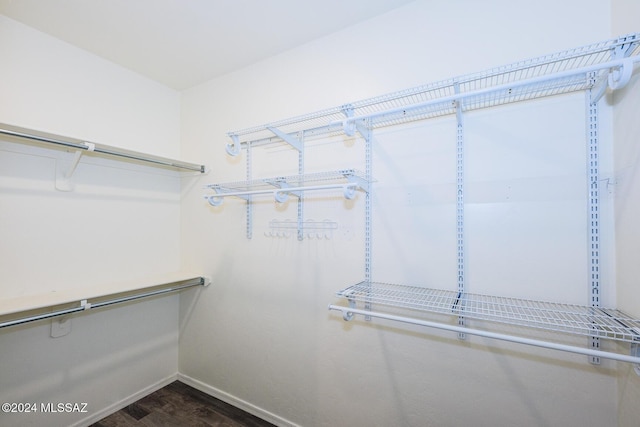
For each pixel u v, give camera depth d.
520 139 1.12
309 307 1.62
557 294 1.06
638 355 0.85
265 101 1.80
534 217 1.10
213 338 2.01
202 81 2.10
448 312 1.03
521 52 1.12
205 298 2.06
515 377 1.12
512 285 1.13
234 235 1.92
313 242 1.61
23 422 1.45
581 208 1.03
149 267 2.03
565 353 1.05
